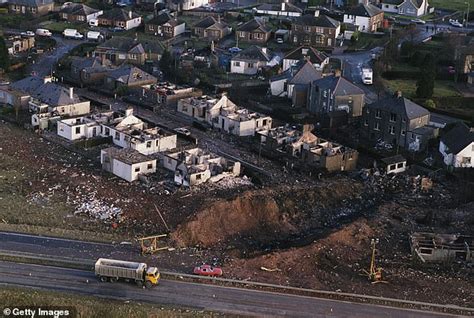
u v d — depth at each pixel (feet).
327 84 459.32
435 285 274.77
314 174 380.58
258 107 477.77
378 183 376.07
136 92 492.54
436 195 364.38
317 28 615.57
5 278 261.03
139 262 278.26
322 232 320.91
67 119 423.64
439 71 537.65
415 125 416.87
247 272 275.39
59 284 259.39
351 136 436.35
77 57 563.89
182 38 641.40
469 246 304.71
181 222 321.11
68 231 304.50
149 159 370.73
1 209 325.62
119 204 337.31
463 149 383.86
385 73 533.55
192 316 242.37
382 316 249.55
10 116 447.01
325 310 251.19
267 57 553.23
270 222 328.29
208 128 440.04
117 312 242.78
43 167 377.50
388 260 296.30
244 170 381.81
